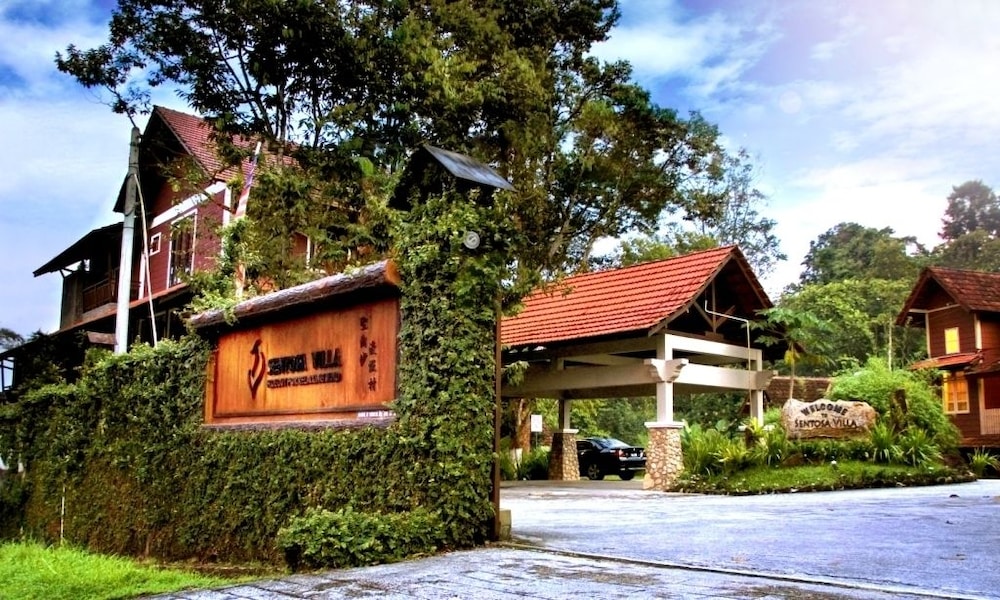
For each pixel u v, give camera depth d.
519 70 20.56
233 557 10.27
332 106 19.20
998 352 32.22
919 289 34.59
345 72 18.52
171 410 12.03
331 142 18.52
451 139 18.97
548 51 24.02
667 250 36.41
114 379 13.52
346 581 6.91
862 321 44.31
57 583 8.78
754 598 5.57
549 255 26.59
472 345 8.66
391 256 9.41
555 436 26.41
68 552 12.38
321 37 17.97
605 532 9.64
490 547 8.45
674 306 19.53
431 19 20.66
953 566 6.75
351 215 18.91
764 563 7.00
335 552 7.66
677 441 19.16
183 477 11.49
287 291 10.34
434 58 18.64
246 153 18.88
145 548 12.10
